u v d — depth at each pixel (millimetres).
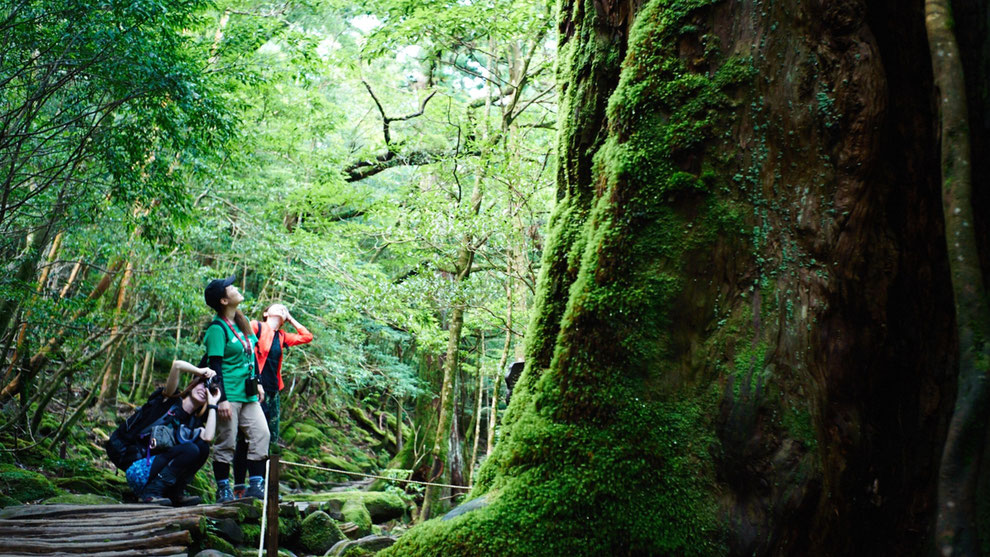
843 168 2535
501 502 2607
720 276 2594
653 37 2814
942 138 2287
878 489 2535
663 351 2596
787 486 2318
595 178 3010
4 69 5410
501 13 9484
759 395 2416
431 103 13180
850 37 2586
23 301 6734
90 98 5902
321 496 7984
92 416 10391
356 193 12164
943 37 2324
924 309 2609
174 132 6121
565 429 2643
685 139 2668
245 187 11773
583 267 2840
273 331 6328
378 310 10078
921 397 2590
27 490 5660
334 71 13695
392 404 22047
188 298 9281
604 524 2455
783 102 2598
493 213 8953
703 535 2357
